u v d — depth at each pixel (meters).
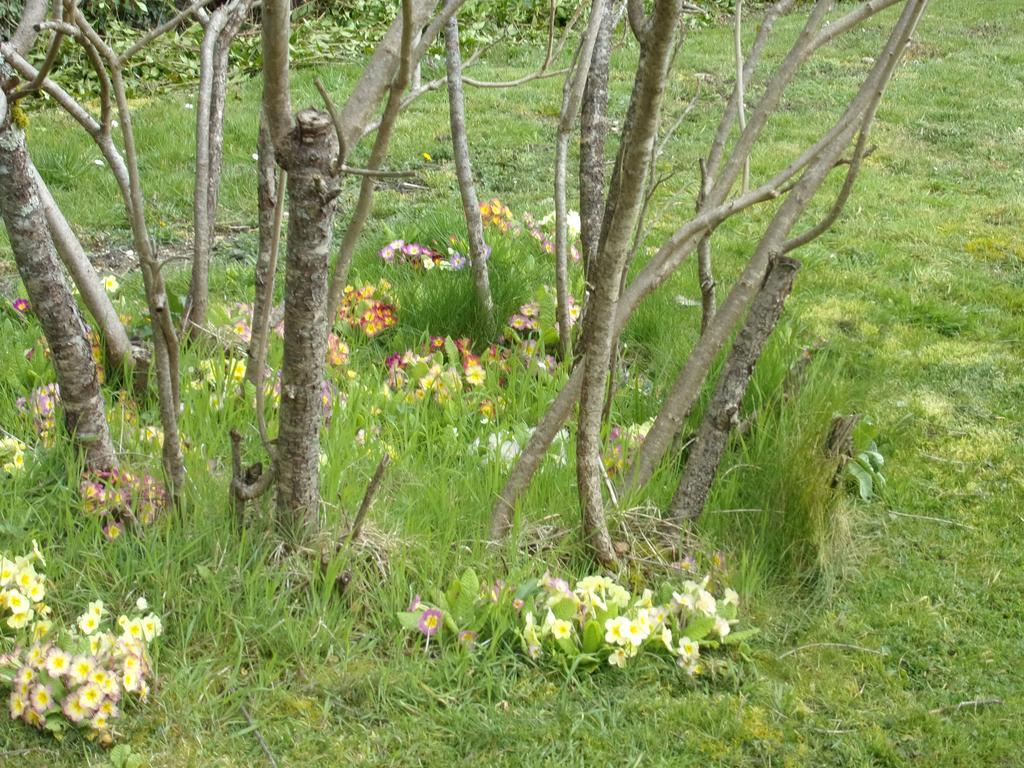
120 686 2.62
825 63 10.16
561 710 2.72
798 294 5.43
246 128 7.88
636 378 4.15
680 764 2.62
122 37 9.95
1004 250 6.10
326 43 10.75
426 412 3.83
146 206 6.50
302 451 2.89
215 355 4.08
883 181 7.17
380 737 2.63
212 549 2.99
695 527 3.29
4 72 2.90
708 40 10.81
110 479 3.10
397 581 2.95
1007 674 2.97
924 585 3.32
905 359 4.80
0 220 6.00
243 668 2.79
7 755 2.53
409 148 7.70
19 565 2.82
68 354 3.01
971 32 11.41
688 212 6.46
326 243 2.65
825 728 2.75
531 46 10.88
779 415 3.83
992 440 4.16
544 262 5.36
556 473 3.43
